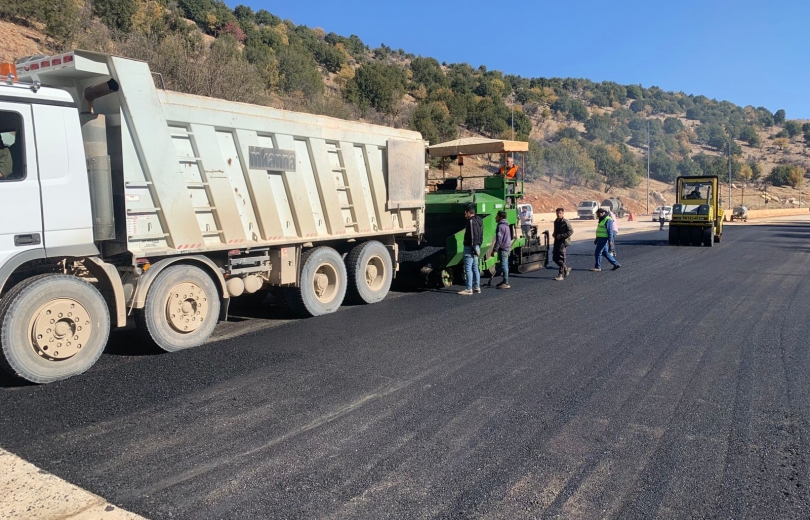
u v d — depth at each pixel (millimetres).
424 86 74625
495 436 4750
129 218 6863
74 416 5141
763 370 6586
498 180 13953
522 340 7902
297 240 9031
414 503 3723
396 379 6184
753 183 115125
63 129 6352
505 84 110188
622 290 12414
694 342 7855
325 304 9672
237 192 8156
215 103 7844
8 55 22688
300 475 4086
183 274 7398
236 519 3539
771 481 4035
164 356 7086
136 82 6883
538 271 15891
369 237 10938
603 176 80000
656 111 163250
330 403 5465
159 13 39750
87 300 6379
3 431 4828
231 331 8469
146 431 4816
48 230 6211
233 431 4820
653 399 5637
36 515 3574
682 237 25391
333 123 9695
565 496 3816
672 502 3748
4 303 5836
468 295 11711
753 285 13195
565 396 5699
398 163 11102
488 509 3654
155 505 3695
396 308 10273
